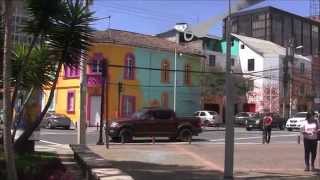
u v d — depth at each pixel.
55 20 13.45
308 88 79.44
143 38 60.25
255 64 74.94
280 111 72.88
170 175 16.16
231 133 15.28
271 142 33.69
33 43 13.46
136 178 15.33
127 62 56.12
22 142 15.38
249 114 60.56
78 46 13.78
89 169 12.18
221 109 66.81
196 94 63.34
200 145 28.81
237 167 18.95
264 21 93.88
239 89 70.56
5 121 9.20
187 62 62.28
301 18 99.81
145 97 57.75
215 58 70.31
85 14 13.66
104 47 54.19
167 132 32.19
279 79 74.38
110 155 21.98
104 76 29.67
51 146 25.86
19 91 15.95
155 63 58.91
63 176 10.98
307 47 100.38
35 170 11.80
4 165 11.70
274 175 16.92
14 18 13.28
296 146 28.88
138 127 31.45
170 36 68.81
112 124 31.31
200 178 15.63
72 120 54.47
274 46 81.06
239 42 76.50
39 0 13.05
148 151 24.14
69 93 55.38
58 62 14.50
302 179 16.16
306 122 18.36
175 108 60.75
